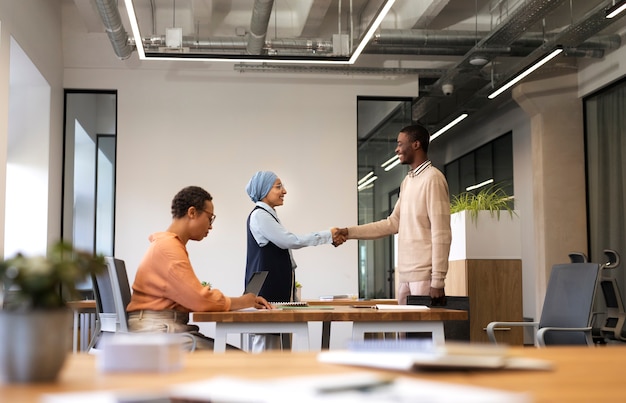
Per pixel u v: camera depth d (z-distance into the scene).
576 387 0.92
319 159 9.34
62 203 8.98
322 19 8.84
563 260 9.80
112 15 7.20
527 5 6.98
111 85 9.12
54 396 0.81
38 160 8.34
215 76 9.26
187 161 9.16
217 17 9.30
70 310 1.04
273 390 0.81
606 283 6.72
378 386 0.85
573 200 9.85
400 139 4.06
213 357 1.28
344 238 4.13
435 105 11.27
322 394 0.79
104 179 9.08
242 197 9.19
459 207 6.42
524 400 0.75
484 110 11.77
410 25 9.15
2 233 6.16
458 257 6.34
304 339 2.99
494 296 6.17
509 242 6.24
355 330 3.00
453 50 9.21
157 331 3.12
